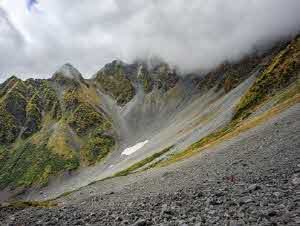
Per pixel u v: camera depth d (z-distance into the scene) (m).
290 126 48.22
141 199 26.06
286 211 11.40
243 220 11.35
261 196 14.98
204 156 65.56
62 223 16.77
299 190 14.84
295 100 85.06
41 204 37.97
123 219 15.68
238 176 27.19
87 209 22.22
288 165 25.41
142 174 89.50
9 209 25.23
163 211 15.48
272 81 172.88
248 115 135.38
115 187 71.69
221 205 14.80
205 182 29.75
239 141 61.00
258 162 33.19
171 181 45.22
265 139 48.16
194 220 12.63
